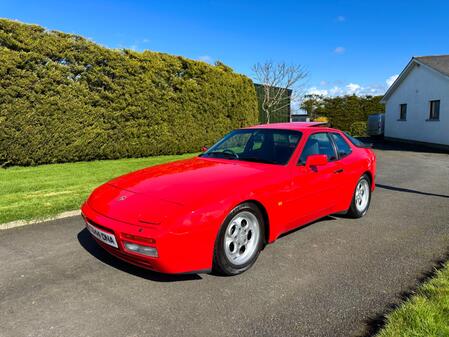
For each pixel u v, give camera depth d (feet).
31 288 10.56
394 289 10.55
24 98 29.68
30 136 30.42
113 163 34.40
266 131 15.92
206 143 46.14
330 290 10.52
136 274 11.48
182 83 42.27
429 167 37.91
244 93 51.47
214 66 47.29
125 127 37.24
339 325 8.79
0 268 11.86
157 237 9.71
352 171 16.87
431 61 67.10
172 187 11.39
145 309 9.49
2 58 27.99
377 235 15.38
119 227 10.27
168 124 41.39
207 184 11.41
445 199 22.31
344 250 13.64
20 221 16.28
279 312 9.37
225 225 10.81
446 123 61.16
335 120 114.01
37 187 23.13
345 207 16.89
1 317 9.09
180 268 10.11
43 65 30.71
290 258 12.85
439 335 7.95
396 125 80.23
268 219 12.30
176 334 8.44
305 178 13.88
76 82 32.94
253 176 12.28
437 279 10.86
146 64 38.22
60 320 8.98
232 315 9.22
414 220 17.67
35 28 29.86
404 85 76.07
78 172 28.96
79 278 11.19
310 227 16.43
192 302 9.84
